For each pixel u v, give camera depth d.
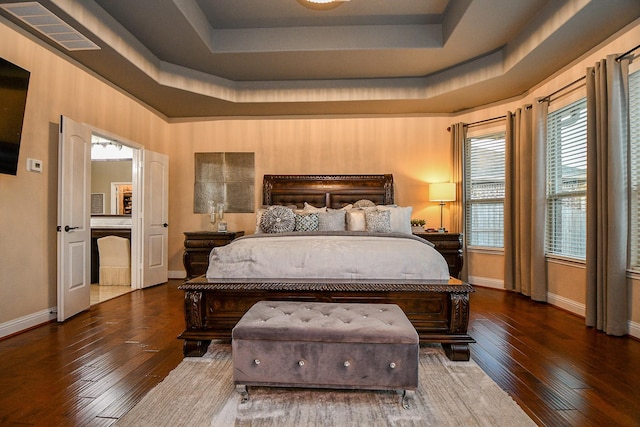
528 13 3.25
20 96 2.85
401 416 1.73
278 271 2.62
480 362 2.40
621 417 1.73
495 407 1.81
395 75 4.64
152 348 2.63
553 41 3.21
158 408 1.79
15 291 2.96
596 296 3.13
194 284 2.50
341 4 3.49
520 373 2.22
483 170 5.03
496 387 2.03
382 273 2.61
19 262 3.00
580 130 3.61
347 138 5.41
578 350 2.61
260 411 1.77
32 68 3.10
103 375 2.18
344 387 1.84
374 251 2.69
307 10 3.61
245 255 2.71
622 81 2.94
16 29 2.93
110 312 3.64
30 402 1.85
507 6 3.14
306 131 5.44
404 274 2.61
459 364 2.36
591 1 2.65
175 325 3.19
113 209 6.50
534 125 4.07
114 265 5.20
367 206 4.83
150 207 4.95
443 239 4.58
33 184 3.14
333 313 2.08
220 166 5.51
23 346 2.66
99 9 3.14
